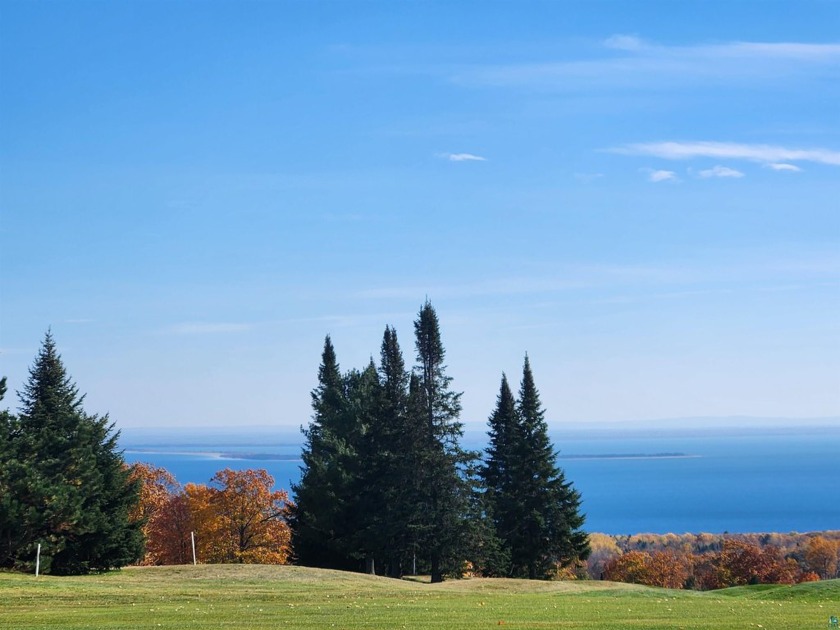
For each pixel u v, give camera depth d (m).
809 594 43.56
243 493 81.69
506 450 79.56
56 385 57.44
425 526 65.00
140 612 30.59
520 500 75.25
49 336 58.34
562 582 52.59
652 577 117.75
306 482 73.81
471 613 30.98
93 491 54.34
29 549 50.47
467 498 67.69
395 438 68.75
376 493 69.38
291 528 76.75
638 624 27.56
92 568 54.00
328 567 73.00
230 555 80.12
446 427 69.25
